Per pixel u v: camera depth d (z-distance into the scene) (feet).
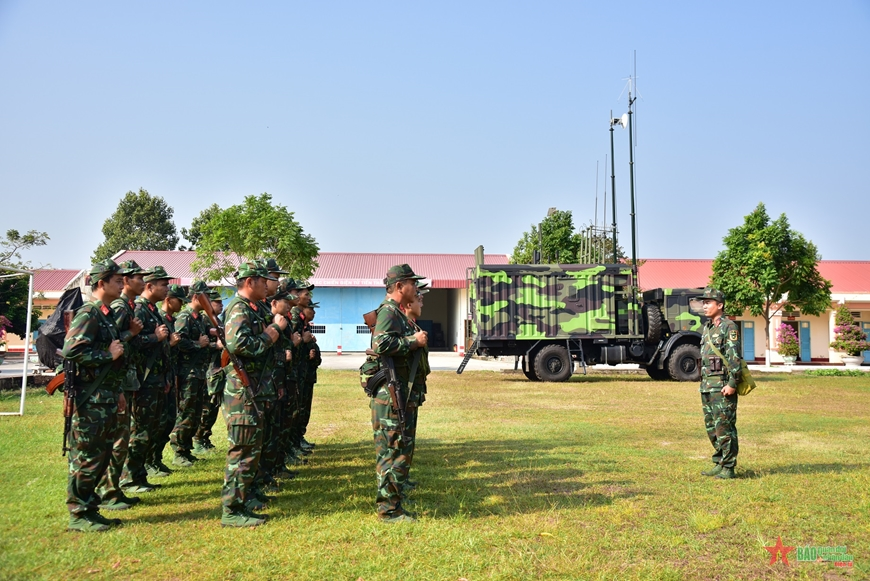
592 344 63.98
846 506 18.79
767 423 35.12
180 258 123.44
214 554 15.03
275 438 20.81
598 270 63.46
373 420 17.65
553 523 17.24
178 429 25.00
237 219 67.05
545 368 61.36
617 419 36.32
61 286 115.96
